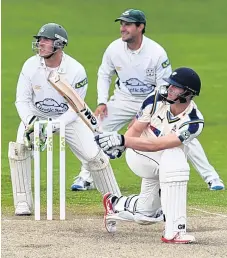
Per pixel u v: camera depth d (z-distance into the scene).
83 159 31.58
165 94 26.86
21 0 122.88
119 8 120.31
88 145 31.23
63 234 28.05
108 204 28.19
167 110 26.91
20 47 93.44
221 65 83.06
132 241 27.14
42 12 116.75
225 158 45.44
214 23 112.75
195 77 26.38
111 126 37.66
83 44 95.50
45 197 35.50
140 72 36.94
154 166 27.14
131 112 37.53
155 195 27.53
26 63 31.86
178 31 107.25
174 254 25.34
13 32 104.12
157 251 25.70
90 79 73.25
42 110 32.31
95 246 26.33
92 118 27.27
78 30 106.25
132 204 27.75
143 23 36.41
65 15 115.38
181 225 26.84
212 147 48.59
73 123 31.23
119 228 29.28
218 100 65.81
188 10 119.44
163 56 36.69
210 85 72.44
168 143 26.36
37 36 31.16
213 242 27.09
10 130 52.88
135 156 27.38
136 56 36.78
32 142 30.80
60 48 31.14
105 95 37.47
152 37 101.81
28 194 31.78
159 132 27.05
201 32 107.12
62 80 27.03
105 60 37.38
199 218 31.23
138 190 37.38
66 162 44.53
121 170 42.28
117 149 26.28
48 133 29.94
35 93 31.98
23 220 30.45
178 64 83.00
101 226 29.52
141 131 27.16
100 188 31.75
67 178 40.28
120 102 37.53
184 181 26.64
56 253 25.36
